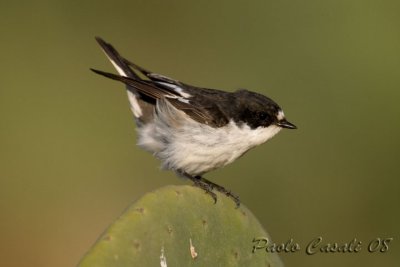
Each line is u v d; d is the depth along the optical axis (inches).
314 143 577.9
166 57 660.7
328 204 550.9
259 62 641.0
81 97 644.7
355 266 512.1
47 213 563.8
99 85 652.7
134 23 674.8
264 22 650.8
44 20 670.5
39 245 545.0
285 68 629.9
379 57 607.2
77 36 668.7
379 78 601.0
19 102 635.5
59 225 558.6
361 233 542.0
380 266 515.5
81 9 674.8
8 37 660.7
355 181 559.8
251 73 639.1
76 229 557.9
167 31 671.1
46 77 649.0
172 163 354.9
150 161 595.2
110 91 650.2
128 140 618.8
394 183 558.6
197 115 351.6
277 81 627.2
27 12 669.3
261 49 644.7
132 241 215.2
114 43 666.2
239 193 548.7
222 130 352.8
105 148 611.2
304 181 556.7
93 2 677.3
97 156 604.4
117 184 588.1
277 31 644.1
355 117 587.5
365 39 615.8
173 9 674.8
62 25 671.1
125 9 678.5
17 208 565.6
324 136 581.9
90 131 622.5
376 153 572.7
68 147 611.2
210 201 254.2
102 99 646.5
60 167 593.6
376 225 544.4
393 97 593.3
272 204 550.0
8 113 626.8
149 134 360.5
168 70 656.4
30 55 657.0
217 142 352.2
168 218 232.8
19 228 552.7
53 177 588.1
